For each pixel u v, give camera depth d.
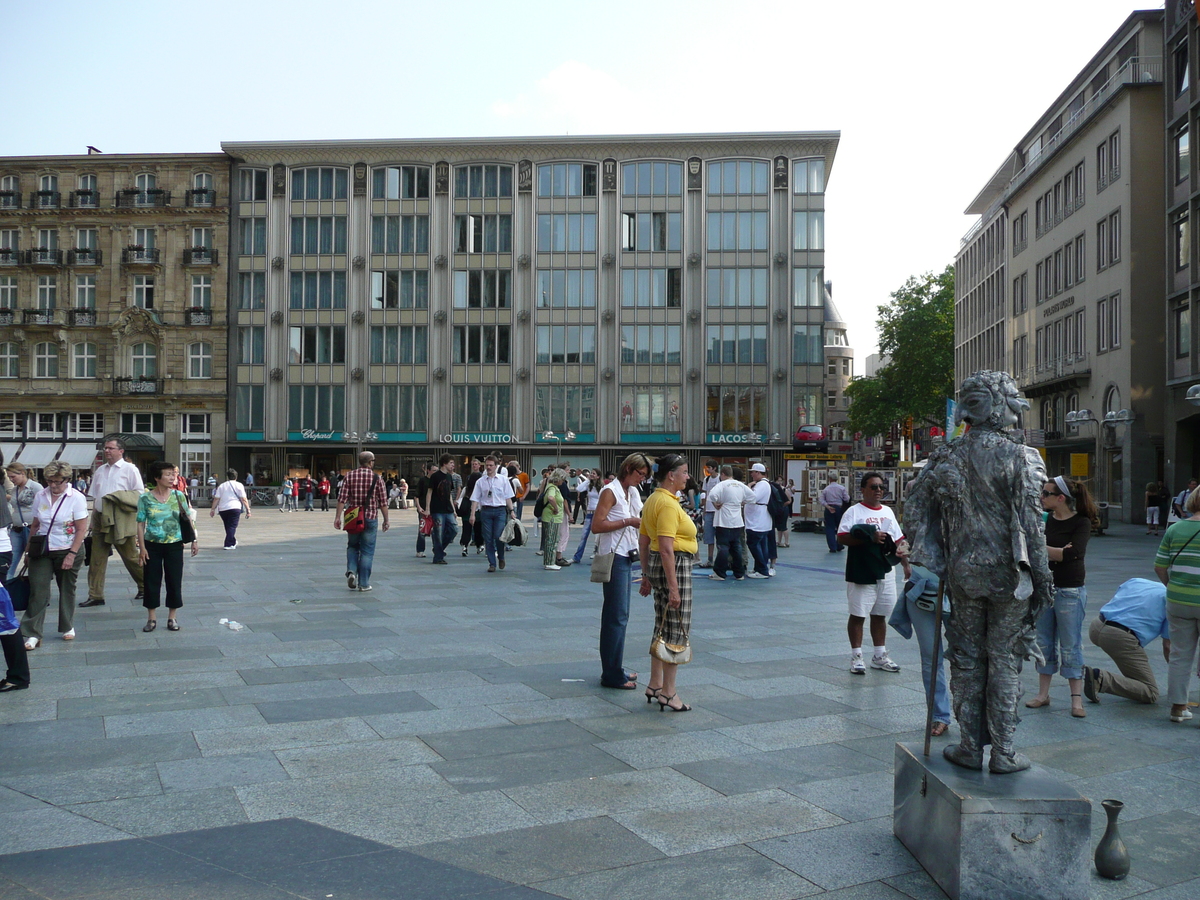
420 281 56.97
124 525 11.04
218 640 9.29
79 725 6.13
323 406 57.12
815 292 55.25
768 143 55.44
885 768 5.45
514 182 56.59
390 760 5.48
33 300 58.31
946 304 67.88
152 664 8.09
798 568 18.14
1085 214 41.75
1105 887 4.01
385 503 13.61
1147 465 36.44
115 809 4.64
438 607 11.79
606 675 7.38
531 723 6.31
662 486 6.86
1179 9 34.88
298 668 7.97
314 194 57.50
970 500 4.19
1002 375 4.32
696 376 55.50
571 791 5.00
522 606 11.93
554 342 56.25
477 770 5.32
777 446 54.94
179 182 58.03
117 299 57.94
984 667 4.21
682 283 55.78
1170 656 6.70
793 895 3.85
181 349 57.56
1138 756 5.84
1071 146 43.66
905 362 68.69
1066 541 6.86
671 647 6.70
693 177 55.72
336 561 18.03
